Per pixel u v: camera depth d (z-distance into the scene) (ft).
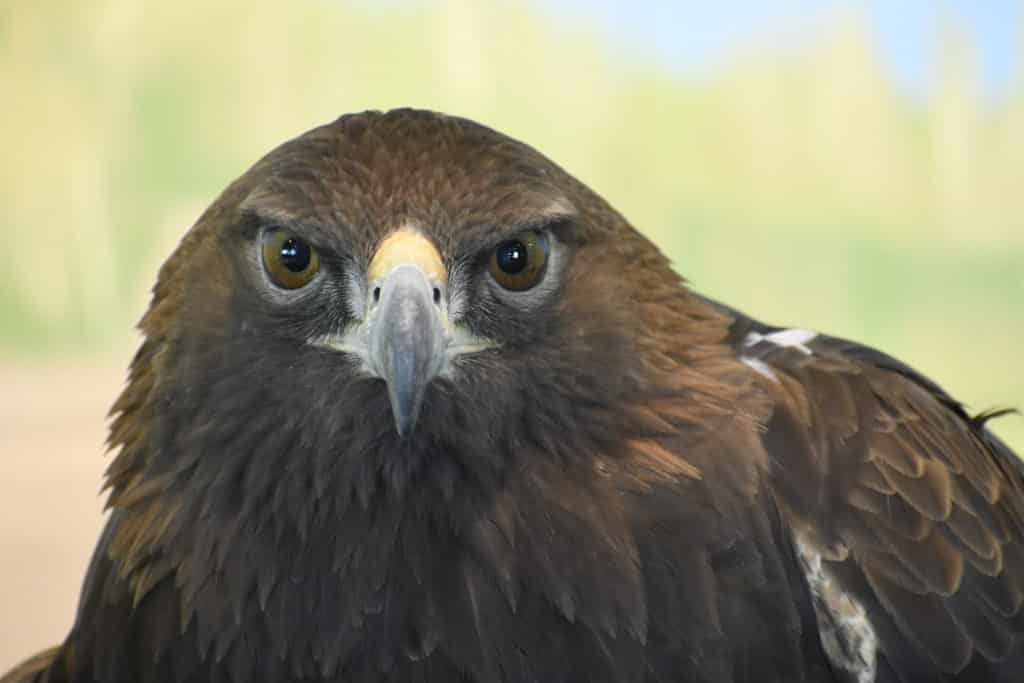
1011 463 8.64
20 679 8.59
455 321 8.31
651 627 8.31
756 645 8.33
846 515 8.38
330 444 8.30
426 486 8.32
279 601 8.32
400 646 8.32
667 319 8.42
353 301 8.30
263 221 8.32
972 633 8.40
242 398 8.32
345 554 8.31
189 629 8.35
